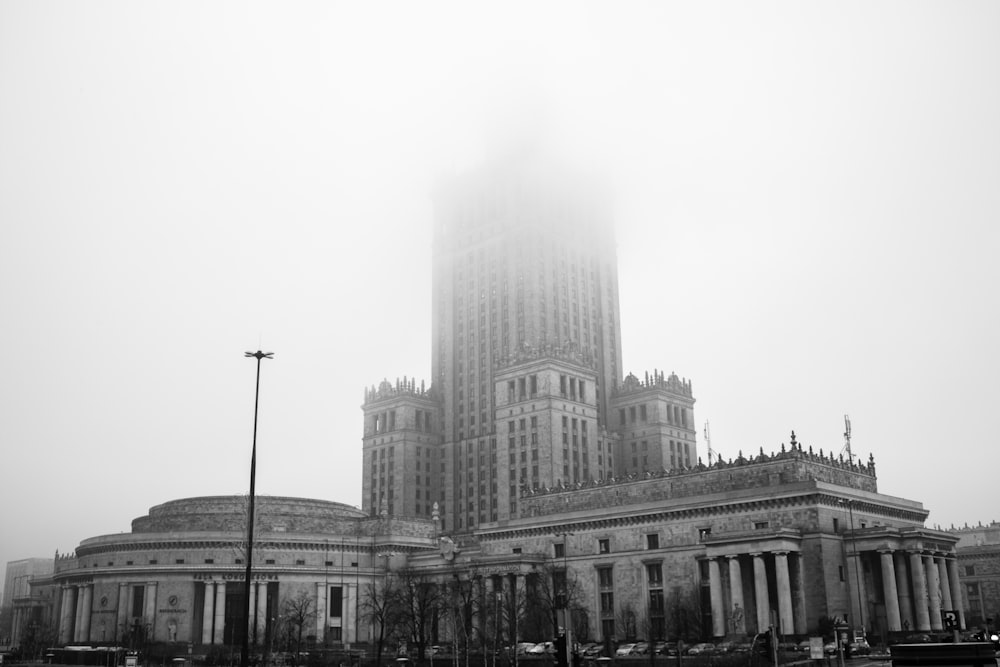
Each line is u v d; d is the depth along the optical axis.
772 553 136.50
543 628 157.38
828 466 154.00
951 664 34.56
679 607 142.50
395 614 167.75
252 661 153.25
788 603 133.75
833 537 140.88
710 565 143.12
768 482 149.50
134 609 198.88
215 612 195.00
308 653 157.88
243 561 198.12
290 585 199.25
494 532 182.25
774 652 68.69
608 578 162.25
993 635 93.06
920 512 164.38
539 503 182.88
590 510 167.00
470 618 157.50
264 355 70.81
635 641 149.38
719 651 125.81
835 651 113.00
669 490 162.62
